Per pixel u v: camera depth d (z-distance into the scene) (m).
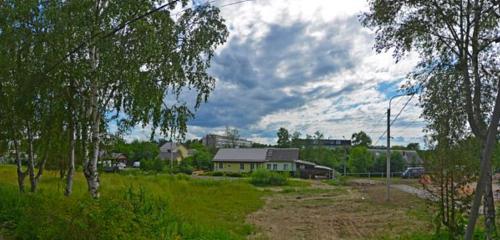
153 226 8.93
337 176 54.66
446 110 9.85
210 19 13.24
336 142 81.31
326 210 21.92
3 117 13.93
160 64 12.64
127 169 48.66
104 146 13.34
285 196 30.25
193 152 83.81
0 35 12.66
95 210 7.70
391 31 9.55
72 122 12.92
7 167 31.69
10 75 13.05
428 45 9.41
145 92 12.38
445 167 10.45
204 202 23.41
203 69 13.30
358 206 23.55
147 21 12.48
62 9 12.24
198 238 10.23
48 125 13.14
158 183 28.95
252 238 13.87
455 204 10.37
